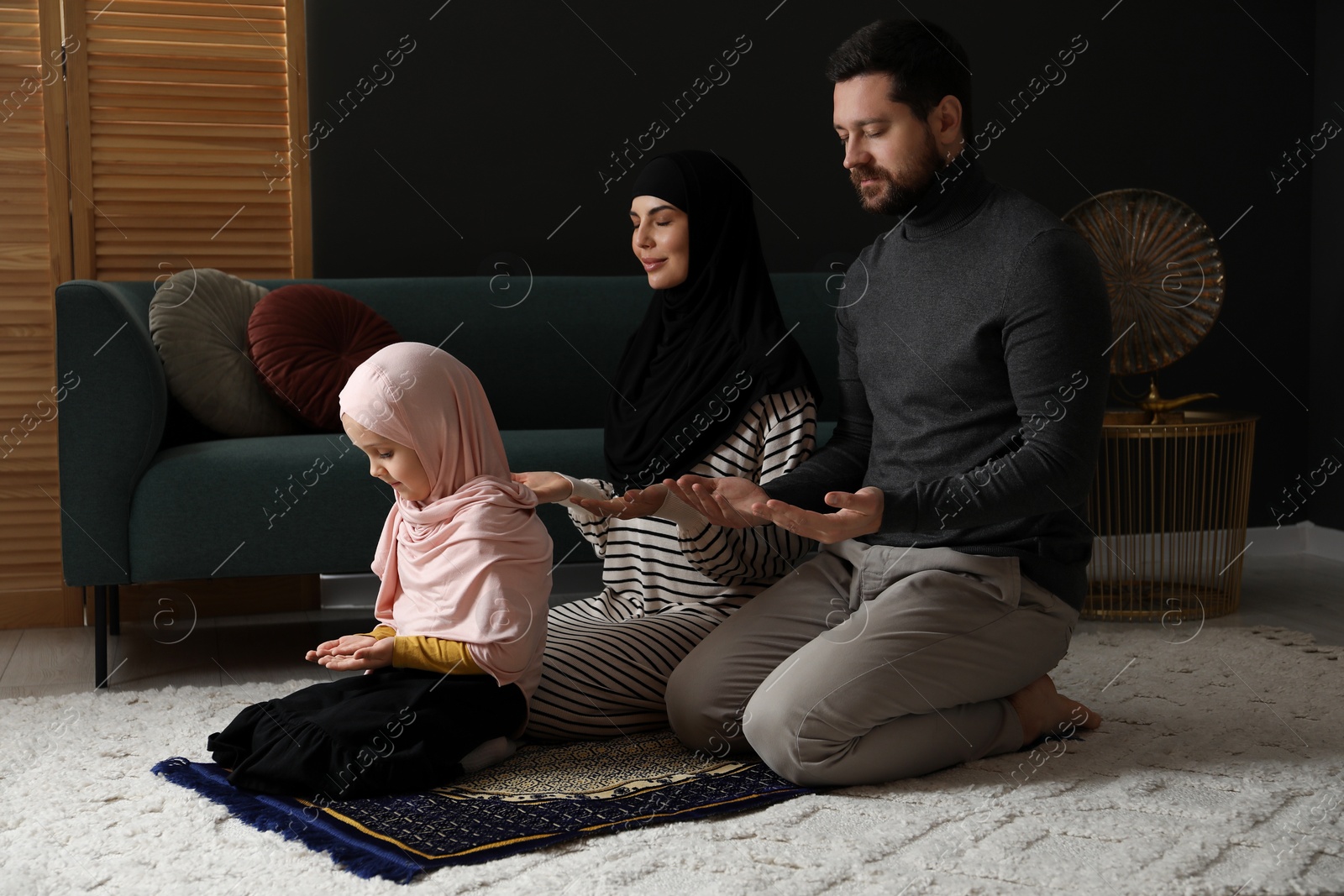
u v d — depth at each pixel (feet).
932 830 4.55
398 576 5.60
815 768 4.97
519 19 10.71
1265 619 9.23
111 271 9.61
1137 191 10.21
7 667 7.93
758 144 11.37
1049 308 5.11
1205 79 12.17
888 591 5.28
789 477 5.92
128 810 4.73
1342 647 8.01
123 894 3.92
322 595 10.20
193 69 9.70
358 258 10.46
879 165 5.47
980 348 5.36
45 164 9.33
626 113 11.03
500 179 10.76
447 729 4.98
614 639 5.87
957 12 11.64
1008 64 11.78
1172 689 6.80
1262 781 5.14
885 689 4.99
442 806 4.70
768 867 4.17
